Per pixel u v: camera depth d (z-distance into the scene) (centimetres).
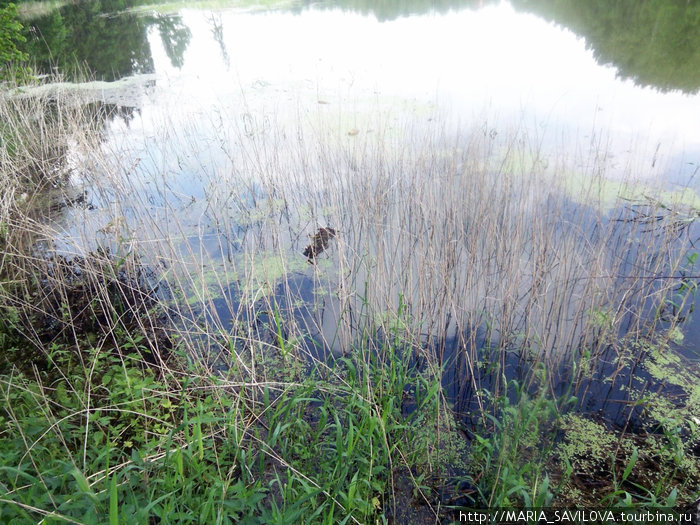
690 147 561
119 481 235
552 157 545
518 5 1452
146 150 667
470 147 512
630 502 223
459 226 429
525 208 422
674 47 906
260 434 290
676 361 326
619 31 1039
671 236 400
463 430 297
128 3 1952
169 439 242
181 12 1709
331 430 291
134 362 344
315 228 498
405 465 273
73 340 374
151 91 912
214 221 524
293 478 234
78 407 294
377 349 343
